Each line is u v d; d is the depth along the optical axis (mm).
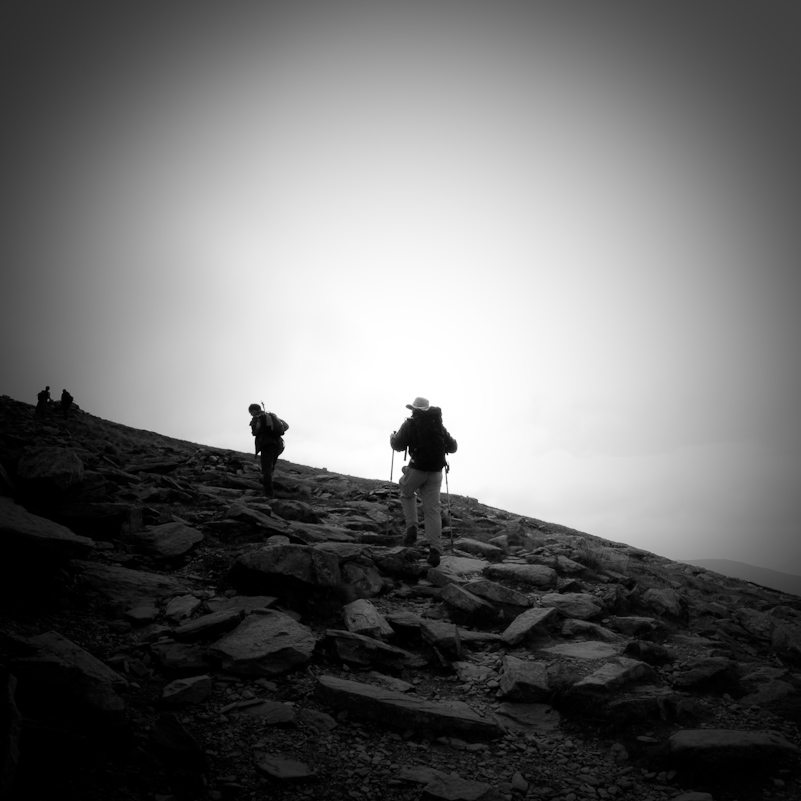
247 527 9906
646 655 7297
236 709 5320
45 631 6004
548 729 5727
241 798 4250
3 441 14656
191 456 17750
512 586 9648
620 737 5605
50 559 6707
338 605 7863
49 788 3900
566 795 4742
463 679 6598
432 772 4812
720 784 4992
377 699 5520
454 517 15117
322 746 5012
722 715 6129
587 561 11750
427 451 10008
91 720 4496
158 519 9727
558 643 7613
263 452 13766
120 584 7383
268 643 6250
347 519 12539
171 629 6504
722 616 9820
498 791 4586
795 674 7348
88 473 10547
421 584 9133
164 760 4469
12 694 4047
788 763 5238
